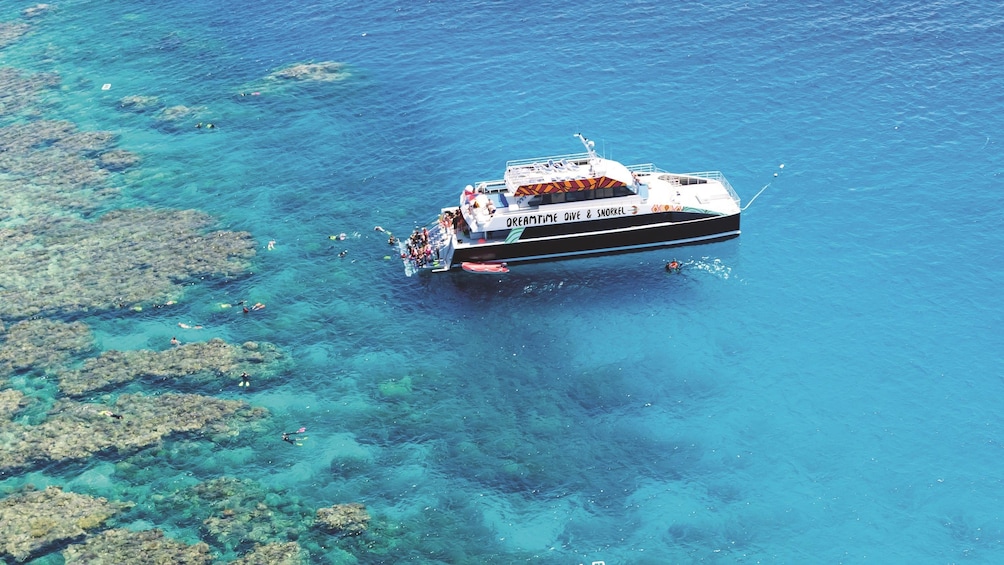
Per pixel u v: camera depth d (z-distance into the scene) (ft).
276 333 257.55
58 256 291.38
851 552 192.65
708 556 193.36
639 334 252.42
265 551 196.54
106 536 200.95
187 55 403.34
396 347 252.42
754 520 200.34
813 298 258.57
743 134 321.11
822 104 332.19
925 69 345.10
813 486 207.10
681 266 275.39
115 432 226.79
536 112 340.39
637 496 207.31
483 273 278.67
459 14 406.21
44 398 238.27
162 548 197.67
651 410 229.04
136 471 216.74
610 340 251.19
